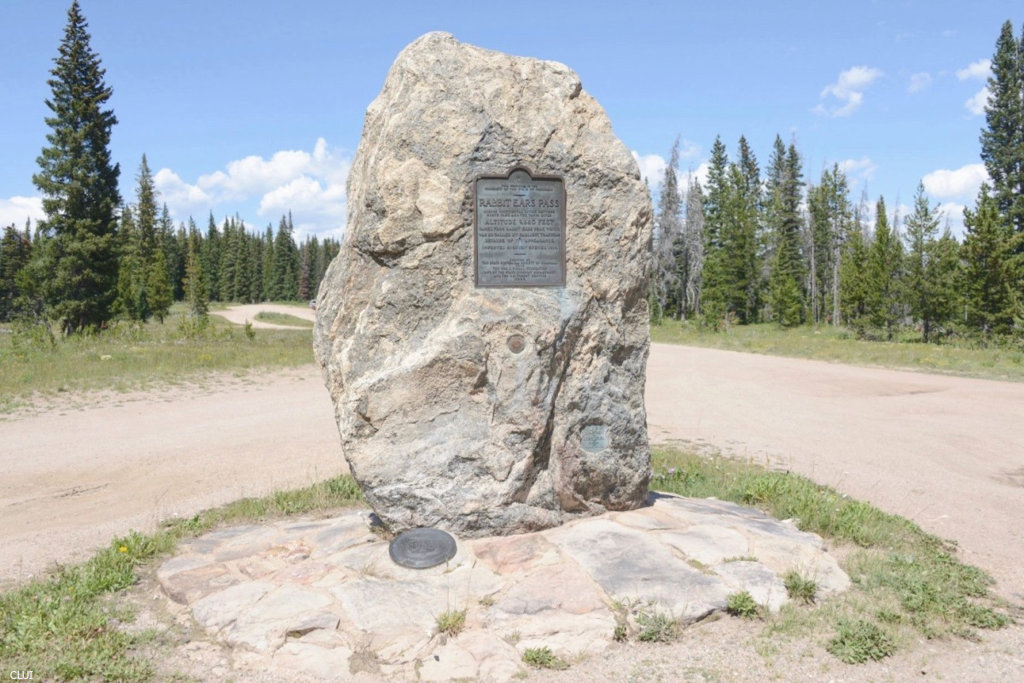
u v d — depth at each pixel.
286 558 5.82
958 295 34.72
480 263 6.08
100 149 34.25
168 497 8.34
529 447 6.00
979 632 4.99
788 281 53.91
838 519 6.94
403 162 5.94
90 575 5.60
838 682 4.30
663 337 41.66
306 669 4.38
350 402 5.80
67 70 33.22
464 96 6.07
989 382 19.00
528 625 4.77
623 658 4.54
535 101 6.27
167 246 91.81
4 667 4.27
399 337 5.94
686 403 15.83
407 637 4.62
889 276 37.28
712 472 9.16
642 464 6.61
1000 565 6.39
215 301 103.00
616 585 5.16
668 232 63.41
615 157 6.42
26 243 49.41
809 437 12.09
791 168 63.38
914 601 5.27
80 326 33.06
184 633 4.83
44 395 15.08
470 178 6.04
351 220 6.36
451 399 5.88
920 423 13.41
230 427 12.73
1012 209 41.44
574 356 6.32
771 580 5.36
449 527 5.83
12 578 5.82
